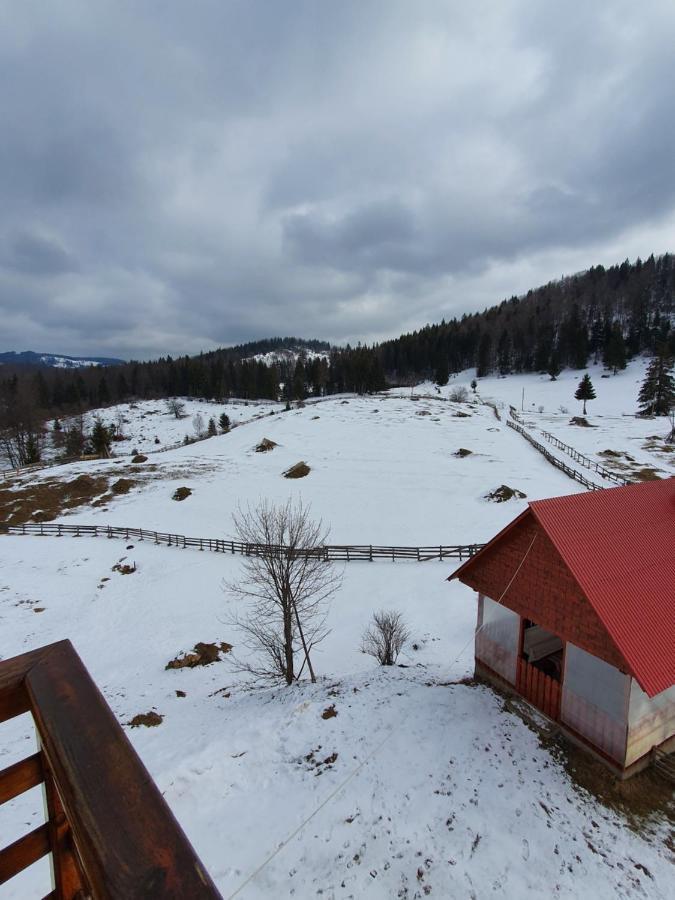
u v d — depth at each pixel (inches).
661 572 402.6
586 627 381.4
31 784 67.5
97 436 2420.0
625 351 3986.2
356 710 462.3
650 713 373.1
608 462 1706.4
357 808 343.9
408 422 2373.3
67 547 1171.9
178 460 1926.7
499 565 472.4
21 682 68.0
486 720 438.6
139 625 838.5
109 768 56.4
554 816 337.7
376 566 985.5
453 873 295.4
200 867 46.7
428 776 372.2
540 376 4362.7
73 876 71.4
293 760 399.5
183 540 1167.6
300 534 837.8
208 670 690.8
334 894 285.7
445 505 1306.6
